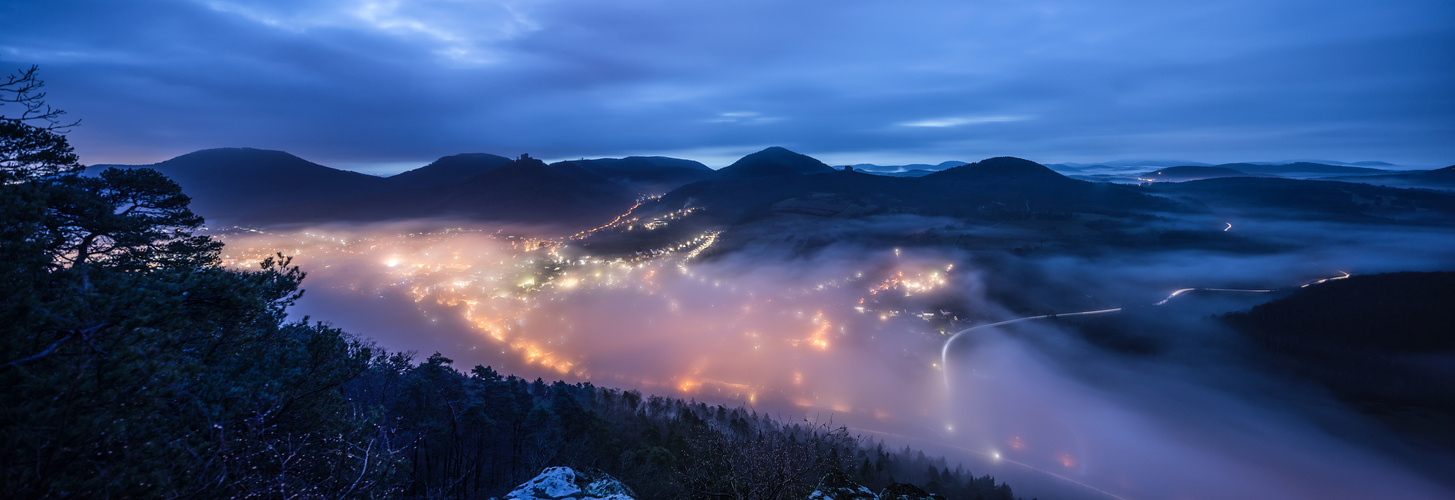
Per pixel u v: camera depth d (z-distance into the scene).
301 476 7.89
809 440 9.39
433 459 25.77
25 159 13.55
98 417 6.34
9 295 7.22
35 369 6.39
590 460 25.31
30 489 5.67
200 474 6.75
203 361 9.61
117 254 15.63
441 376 28.98
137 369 6.75
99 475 6.06
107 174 17.47
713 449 8.99
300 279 13.05
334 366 12.24
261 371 10.49
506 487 25.81
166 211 19.23
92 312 6.93
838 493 9.62
